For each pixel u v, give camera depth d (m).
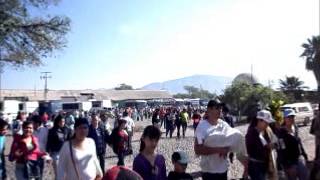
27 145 8.92
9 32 21.17
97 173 5.99
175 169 5.65
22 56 22.38
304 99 63.84
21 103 63.72
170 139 26.72
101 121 12.07
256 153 6.81
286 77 76.38
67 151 5.72
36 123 10.15
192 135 30.19
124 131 11.98
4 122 9.12
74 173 5.69
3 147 9.14
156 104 99.81
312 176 6.45
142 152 5.10
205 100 102.75
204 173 6.14
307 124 35.75
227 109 12.80
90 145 5.94
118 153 11.80
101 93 126.69
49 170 12.91
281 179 8.27
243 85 44.78
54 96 117.94
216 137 5.98
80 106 69.75
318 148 6.93
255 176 6.84
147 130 5.07
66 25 23.00
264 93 42.75
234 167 12.84
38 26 22.28
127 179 2.74
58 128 9.85
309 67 56.88
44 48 22.66
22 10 21.48
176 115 29.05
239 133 6.20
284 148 8.09
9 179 12.33
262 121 6.93
